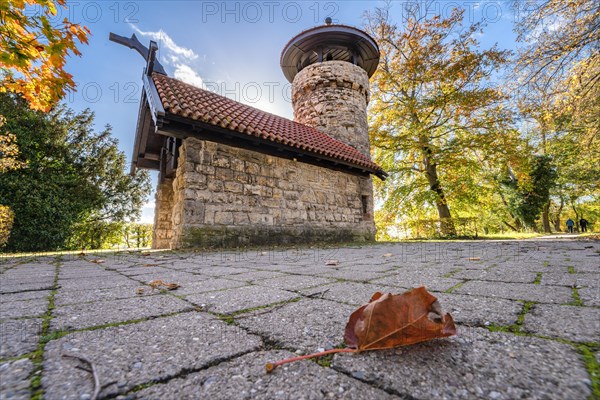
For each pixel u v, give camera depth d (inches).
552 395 25.6
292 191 306.0
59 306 58.7
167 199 368.5
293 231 298.7
